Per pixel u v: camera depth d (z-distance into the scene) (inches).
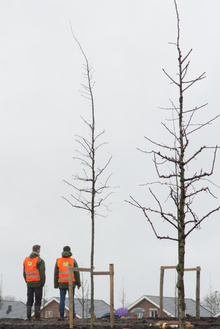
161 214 249.9
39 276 538.6
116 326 403.2
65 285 535.5
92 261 379.2
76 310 2103.8
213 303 2001.7
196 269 486.6
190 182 250.7
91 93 375.9
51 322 482.3
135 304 2047.2
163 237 251.6
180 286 250.1
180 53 261.1
